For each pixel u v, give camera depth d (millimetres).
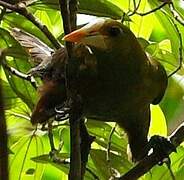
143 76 5617
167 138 5777
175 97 6715
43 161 6184
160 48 6664
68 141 6516
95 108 5562
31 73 5430
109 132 6422
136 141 6156
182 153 6422
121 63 5395
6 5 5504
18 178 6512
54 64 5363
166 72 6301
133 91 5582
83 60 5168
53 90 5219
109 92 5461
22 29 6359
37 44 6090
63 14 4590
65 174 6898
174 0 6379
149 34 6730
